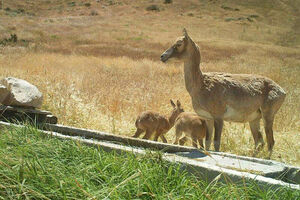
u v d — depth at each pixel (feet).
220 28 211.00
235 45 143.84
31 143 16.97
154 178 14.23
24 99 24.25
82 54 100.32
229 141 27.17
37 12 285.02
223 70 69.10
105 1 307.78
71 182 13.41
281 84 53.21
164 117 27.50
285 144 27.55
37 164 14.33
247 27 218.18
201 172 14.99
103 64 75.51
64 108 30.17
